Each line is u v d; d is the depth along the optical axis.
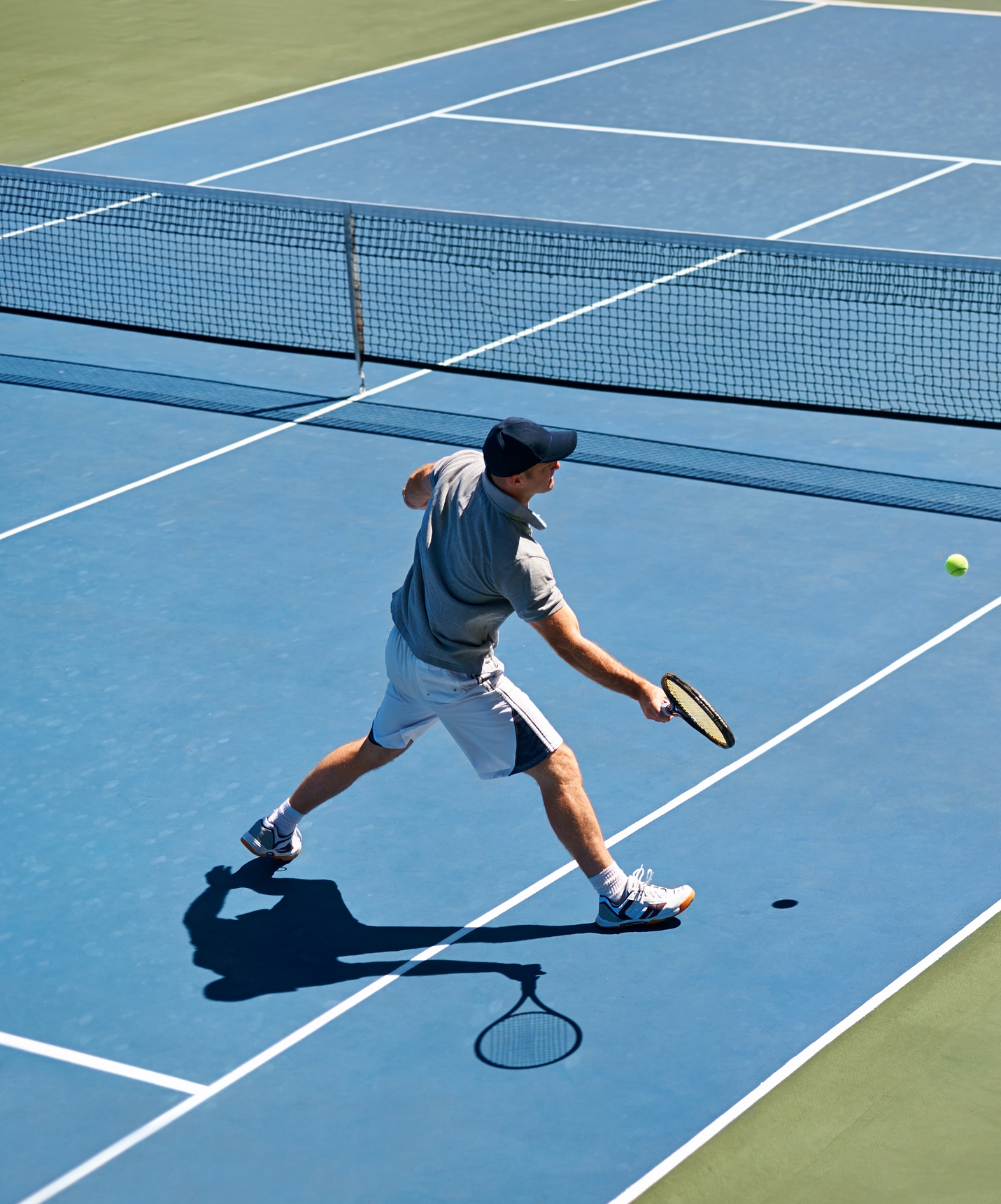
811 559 10.05
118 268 15.73
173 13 27.59
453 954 6.83
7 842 7.65
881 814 7.59
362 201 17.47
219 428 12.34
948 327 13.66
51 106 22.06
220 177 18.48
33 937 7.01
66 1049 6.35
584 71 23.12
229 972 6.77
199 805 7.89
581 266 15.41
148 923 7.08
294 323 14.27
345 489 11.23
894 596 9.57
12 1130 5.94
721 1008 6.44
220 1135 5.90
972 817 7.54
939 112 20.47
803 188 17.52
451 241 16.14
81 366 13.70
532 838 7.59
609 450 11.76
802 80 22.27
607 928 6.92
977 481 11.10
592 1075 6.12
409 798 7.92
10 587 10.04
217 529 10.71
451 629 6.52
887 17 25.80
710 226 16.34
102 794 8.00
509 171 18.48
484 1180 5.66
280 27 26.42
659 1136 5.82
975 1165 5.62
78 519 10.93
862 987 6.50
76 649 9.33
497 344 13.68
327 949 6.89
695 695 6.41
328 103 21.78
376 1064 6.23
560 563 10.11
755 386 12.59
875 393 12.42
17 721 8.64
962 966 6.60
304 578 10.04
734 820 7.60
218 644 9.34
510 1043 6.31
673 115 20.69
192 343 14.09
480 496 6.33
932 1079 6.02
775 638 9.14
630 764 8.08
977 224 16.08
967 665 8.80
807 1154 5.70
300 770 8.14
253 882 7.34
